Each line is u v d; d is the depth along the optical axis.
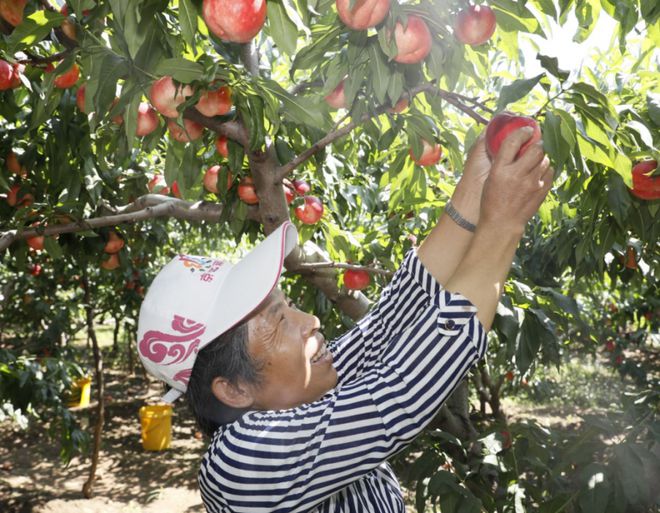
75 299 8.50
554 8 1.39
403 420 0.93
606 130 1.41
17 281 6.93
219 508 1.07
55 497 6.67
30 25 1.46
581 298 8.00
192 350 1.12
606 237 2.06
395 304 1.26
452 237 1.17
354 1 1.19
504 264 0.92
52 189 2.84
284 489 0.98
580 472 2.39
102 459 7.80
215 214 2.70
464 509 2.36
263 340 1.12
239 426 1.05
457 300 0.90
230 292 1.12
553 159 1.28
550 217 2.41
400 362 0.95
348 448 0.95
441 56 1.55
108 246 3.52
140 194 3.81
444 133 2.03
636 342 9.55
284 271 3.30
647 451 2.25
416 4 1.48
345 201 3.54
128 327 9.97
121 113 1.85
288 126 2.24
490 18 1.44
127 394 10.57
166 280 1.18
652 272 3.06
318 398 1.19
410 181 2.46
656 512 2.35
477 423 4.92
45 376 5.31
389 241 2.82
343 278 2.90
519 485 2.63
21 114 3.13
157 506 6.58
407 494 5.69
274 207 2.16
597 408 9.25
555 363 2.54
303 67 1.63
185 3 1.36
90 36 1.54
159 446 8.16
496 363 3.26
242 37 1.32
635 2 1.37
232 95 1.64
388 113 1.80
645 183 1.67
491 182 0.90
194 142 2.15
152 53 1.52
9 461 7.59
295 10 1.33
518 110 1.82
